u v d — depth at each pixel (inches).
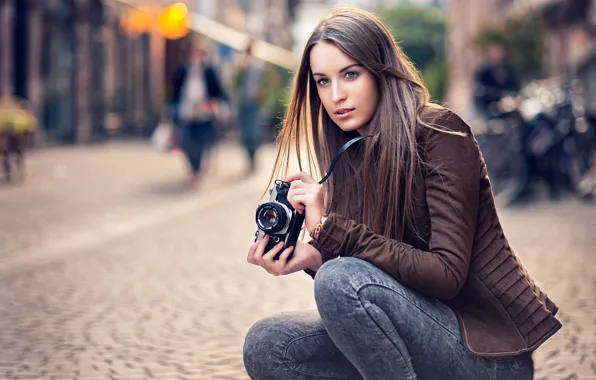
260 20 1862.7
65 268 282.4
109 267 285.7
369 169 113.8
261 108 686.5
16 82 839.1
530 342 109.7
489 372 109.4
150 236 353.7
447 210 108.0
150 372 170.1
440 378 109.7
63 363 176.2
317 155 122.4
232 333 202.1
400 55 114.6
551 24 1073.5
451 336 109.0
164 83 1370.6
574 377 164.7
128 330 204.2
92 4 982.4
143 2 850.8
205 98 569.0
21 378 166.1
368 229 110.0
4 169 557.9
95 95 1031.6
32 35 844.6
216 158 849.5
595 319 210.5
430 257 106.7
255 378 119.8
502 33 970.1
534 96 491.8
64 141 950.4
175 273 276.5
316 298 108.3
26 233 350.0
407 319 107.0
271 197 114.7
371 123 113.5
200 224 392.5
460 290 111.6
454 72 1833.2
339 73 112.7
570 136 480.4
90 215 409.1
